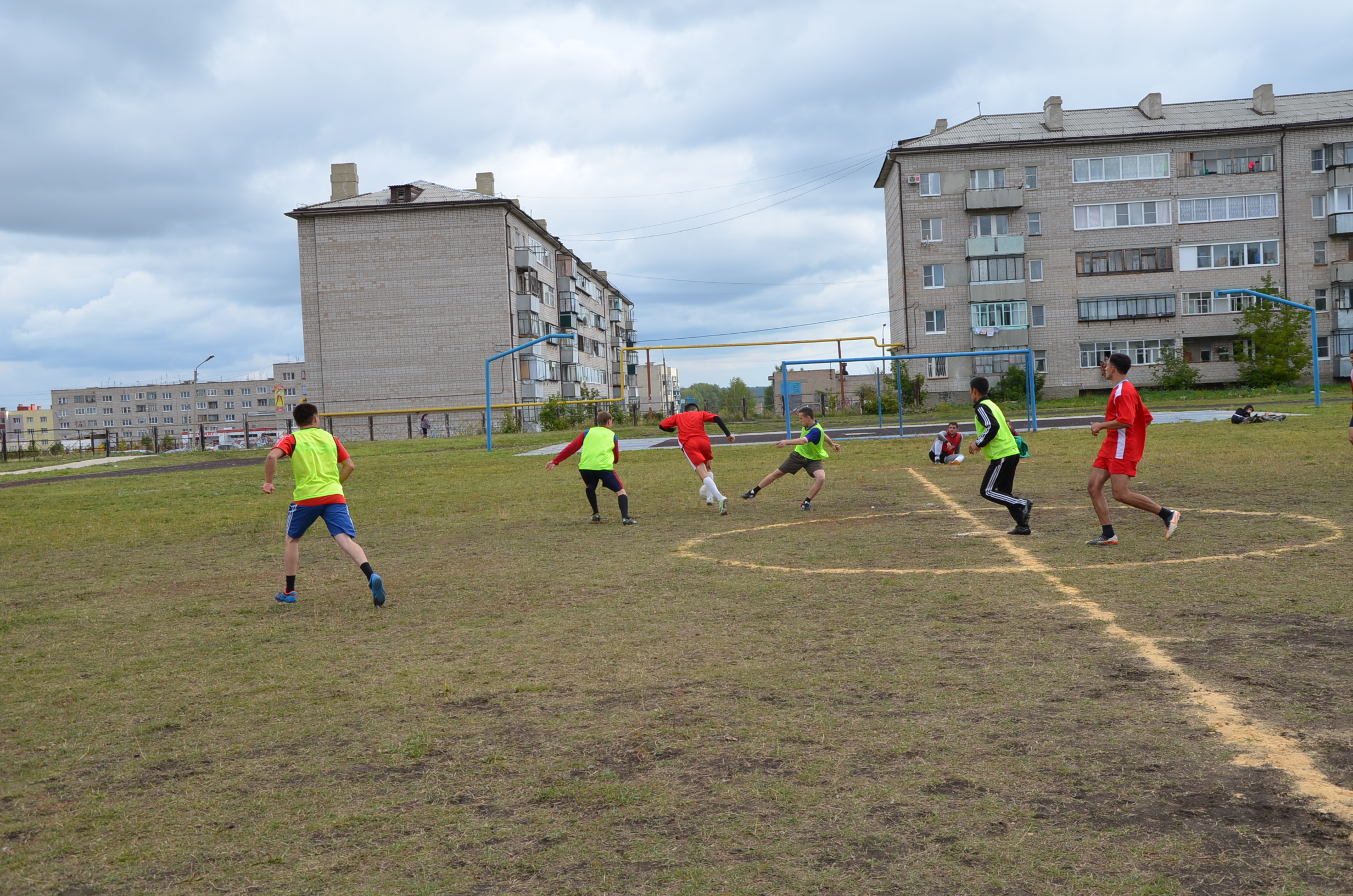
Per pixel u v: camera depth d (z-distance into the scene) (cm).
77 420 16050
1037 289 5944
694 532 1144
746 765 395
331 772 411
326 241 5822
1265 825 321
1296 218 5856
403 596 813
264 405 15875
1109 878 291
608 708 479
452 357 5781
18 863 337
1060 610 644
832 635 607
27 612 811
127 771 424
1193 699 448
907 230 5938
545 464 2514
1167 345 5919
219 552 1163
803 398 7100
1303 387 5531
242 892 310
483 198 5741
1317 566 748
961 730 423
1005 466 993
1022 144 5859
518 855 326
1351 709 426
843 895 289
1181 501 1202
